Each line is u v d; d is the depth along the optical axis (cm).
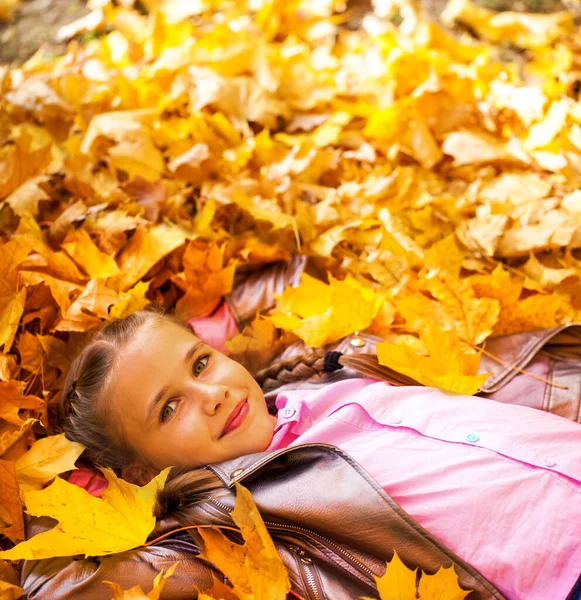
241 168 205
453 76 215
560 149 197
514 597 114
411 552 116
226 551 117
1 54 262
